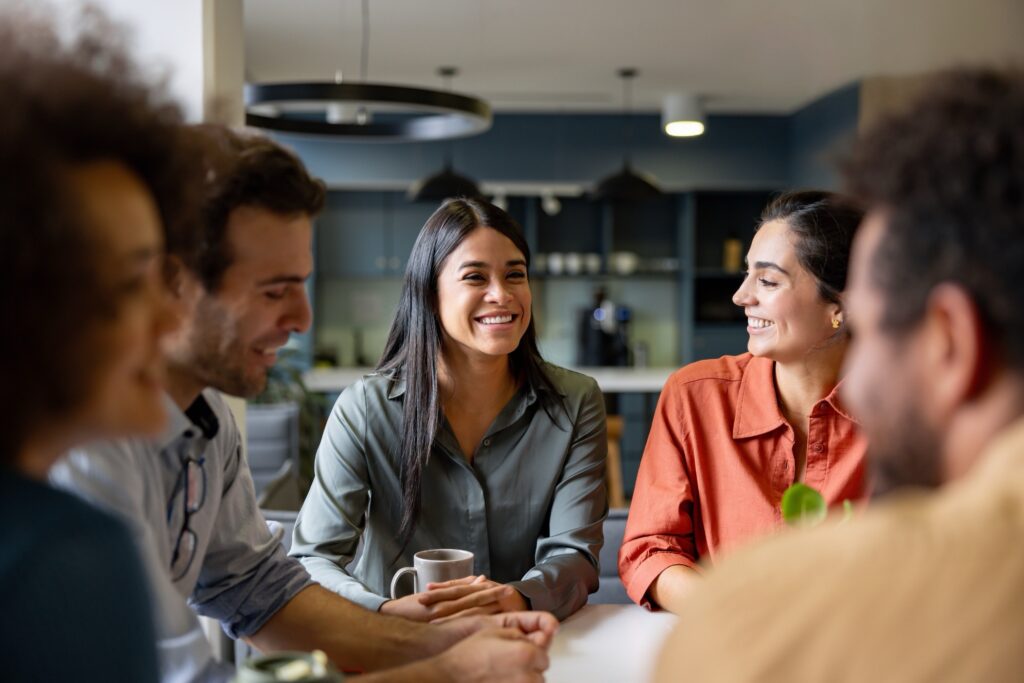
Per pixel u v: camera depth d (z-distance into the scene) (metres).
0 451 0.62
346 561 1.89
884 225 0.57
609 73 6.54
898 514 0.53
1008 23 5.33
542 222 8.66
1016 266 0.52
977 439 0.54
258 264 1.14
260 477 4.61
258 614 1.43
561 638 1.63
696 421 1.93
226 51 2.23
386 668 1.40
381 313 8.56
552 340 8.74
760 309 1.80
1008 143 0.54
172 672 1.20
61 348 0.61
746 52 5.97
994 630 0.47
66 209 0.60
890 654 0.48
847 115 6.78
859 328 0.60
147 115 0.70
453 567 1.62
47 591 0.60
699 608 0.54
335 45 5.78
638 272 8.45
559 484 1.98
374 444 1.93
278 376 6.12
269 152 1.15
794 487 1.35
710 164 7.97
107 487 1.11
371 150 7.77
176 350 1.15
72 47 0.69
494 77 6.67
